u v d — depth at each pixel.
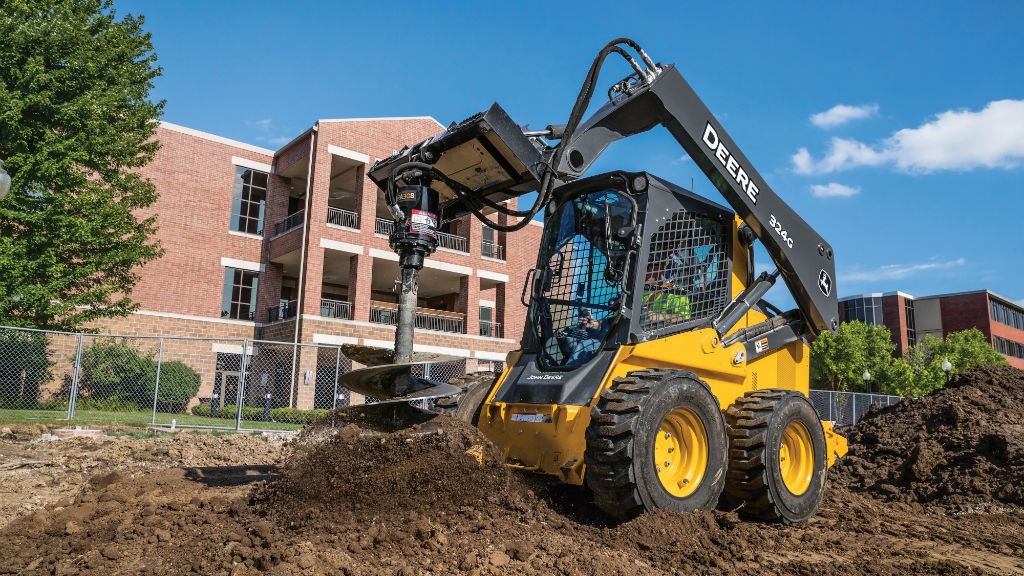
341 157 25.36
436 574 3.65
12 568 3.70
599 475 4.68
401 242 5.18
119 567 3.65
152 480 6.38
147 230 17.70
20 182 15.22
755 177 6.36
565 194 6.14
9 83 15.76
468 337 27.55
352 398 22.55
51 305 15.38
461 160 5.53
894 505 7.46
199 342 23.98
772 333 6.54
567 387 5.14
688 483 5.07
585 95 5.51
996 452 8.01
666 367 5.52
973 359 42.97
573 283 5.85
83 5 17.16
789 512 5.68
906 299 56.69
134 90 17.45
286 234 25.27
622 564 4.06
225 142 25.78
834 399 24.69
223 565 3.62
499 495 4.99
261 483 5.43
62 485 6.42
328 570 3.51
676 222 5.84
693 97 6.01
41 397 15.82
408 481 4.80
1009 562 5.09
